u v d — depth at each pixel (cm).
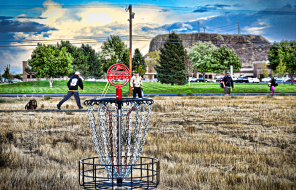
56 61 6331
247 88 5325
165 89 5409
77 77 1620
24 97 3225
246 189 476
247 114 1582
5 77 12031
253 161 657
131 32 3566
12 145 806
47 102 2473
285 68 7100
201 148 767
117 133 414
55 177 531
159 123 1255
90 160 663
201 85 6222
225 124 1224
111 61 7525
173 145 795
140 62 7850
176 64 6266
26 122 1269
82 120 1314
